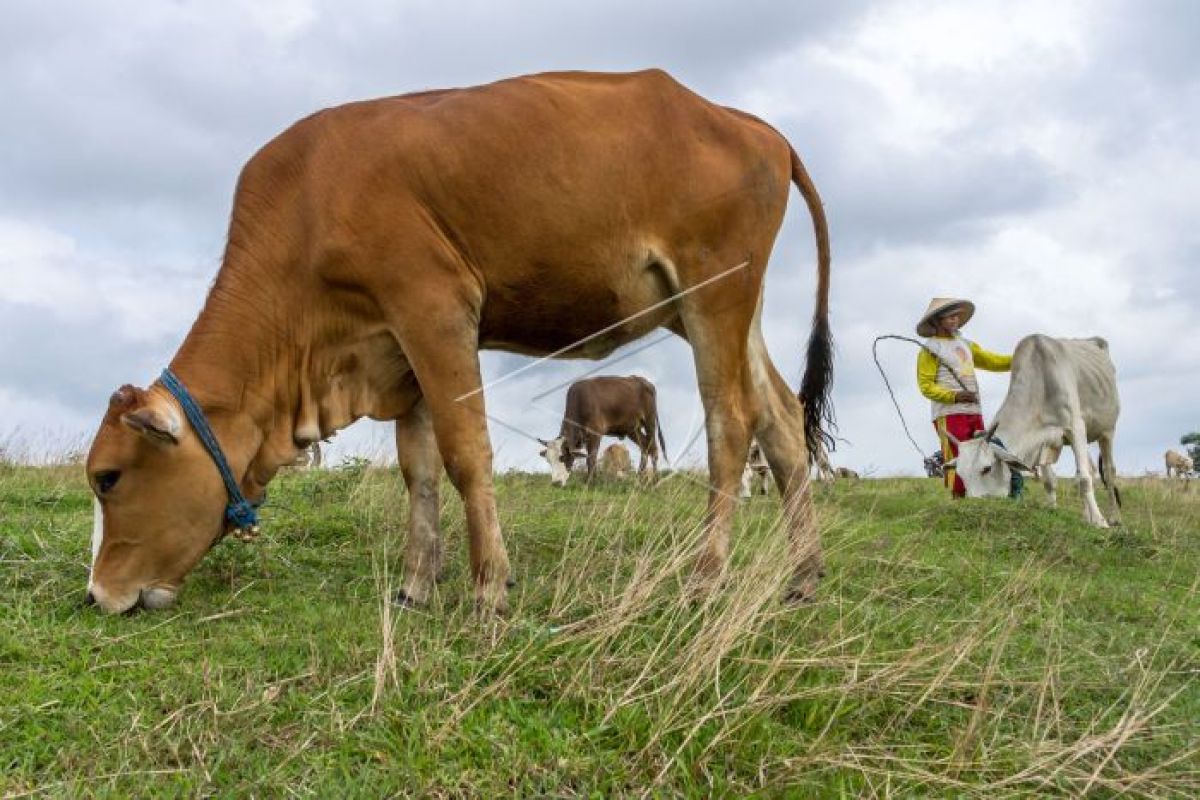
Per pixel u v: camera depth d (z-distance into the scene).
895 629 4.95
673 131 5.21
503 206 4.86
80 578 5.18
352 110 5.02
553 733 3.59
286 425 5.05
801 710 4.05
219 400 4.85
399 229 4.74
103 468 4.70
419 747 3.45
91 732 3.50
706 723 3.76
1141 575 7.47
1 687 3.79
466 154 4.83
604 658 4.05
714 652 3.96
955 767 3.72
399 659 3.98
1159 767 3.91
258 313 4.92
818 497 10.23
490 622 4.41
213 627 4.60
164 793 3.15
